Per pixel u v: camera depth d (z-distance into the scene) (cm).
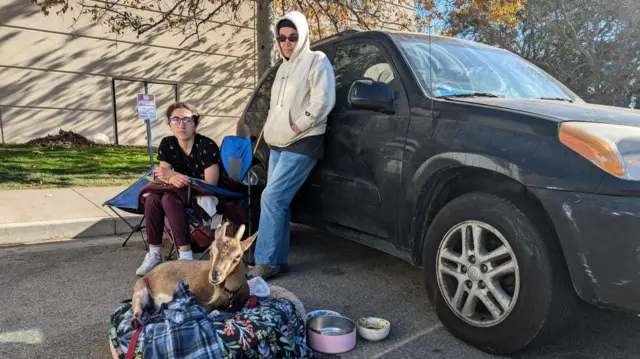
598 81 1460
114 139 1188
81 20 1112
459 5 1003
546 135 246
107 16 1122
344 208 365
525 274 247
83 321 307
